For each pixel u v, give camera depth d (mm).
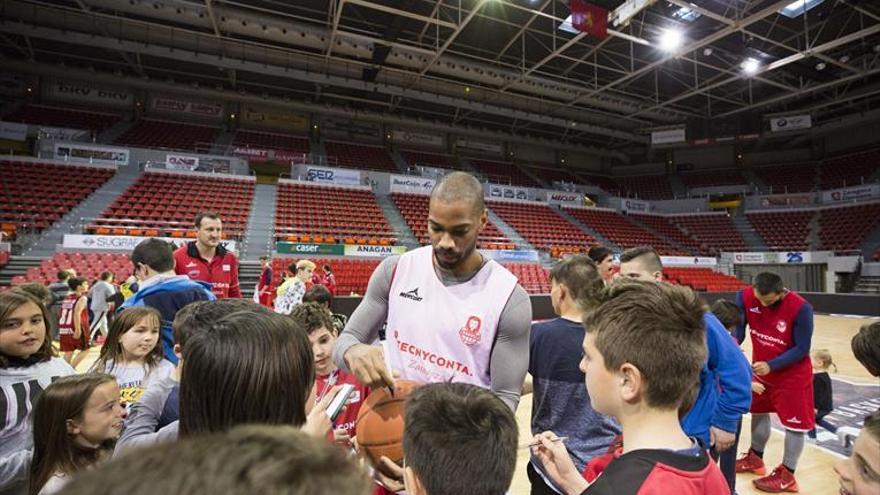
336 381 2240
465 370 1459
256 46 15992
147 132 18047
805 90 16328
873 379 5992
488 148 25125
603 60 16391
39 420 1670
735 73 16031
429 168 20250
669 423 938
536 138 24875
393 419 1291
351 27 14164
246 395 824
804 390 2906
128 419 1527
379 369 1277
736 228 20359
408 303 1543
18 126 15055
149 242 2822
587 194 23797
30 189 12141
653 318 946
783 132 19203
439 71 16734
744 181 23312
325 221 14758
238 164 16172
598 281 1893
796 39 14281
